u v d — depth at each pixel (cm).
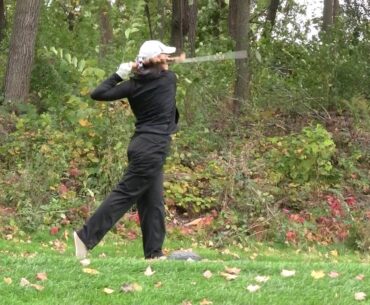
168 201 1806
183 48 2828
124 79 1165
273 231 1672
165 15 3400
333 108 2769
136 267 1028
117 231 1578
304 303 882
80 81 2072
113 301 873
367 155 2291
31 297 880
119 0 2923
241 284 959
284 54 3244
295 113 2653
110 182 1773
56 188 1723
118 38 2717
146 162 1116
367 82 2856
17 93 2373
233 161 1855
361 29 3117
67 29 2805
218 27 3638
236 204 1747
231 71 2767
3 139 1973
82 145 1869
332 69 2830
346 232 1691
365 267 1081
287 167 1986
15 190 1683
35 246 1425
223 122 2370
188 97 2289
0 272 979
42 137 1928
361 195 2008
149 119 1127
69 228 1612
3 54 2920
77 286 929
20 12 2398
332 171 2039
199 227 1666
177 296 898
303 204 1884
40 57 2469
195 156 2098
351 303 888
